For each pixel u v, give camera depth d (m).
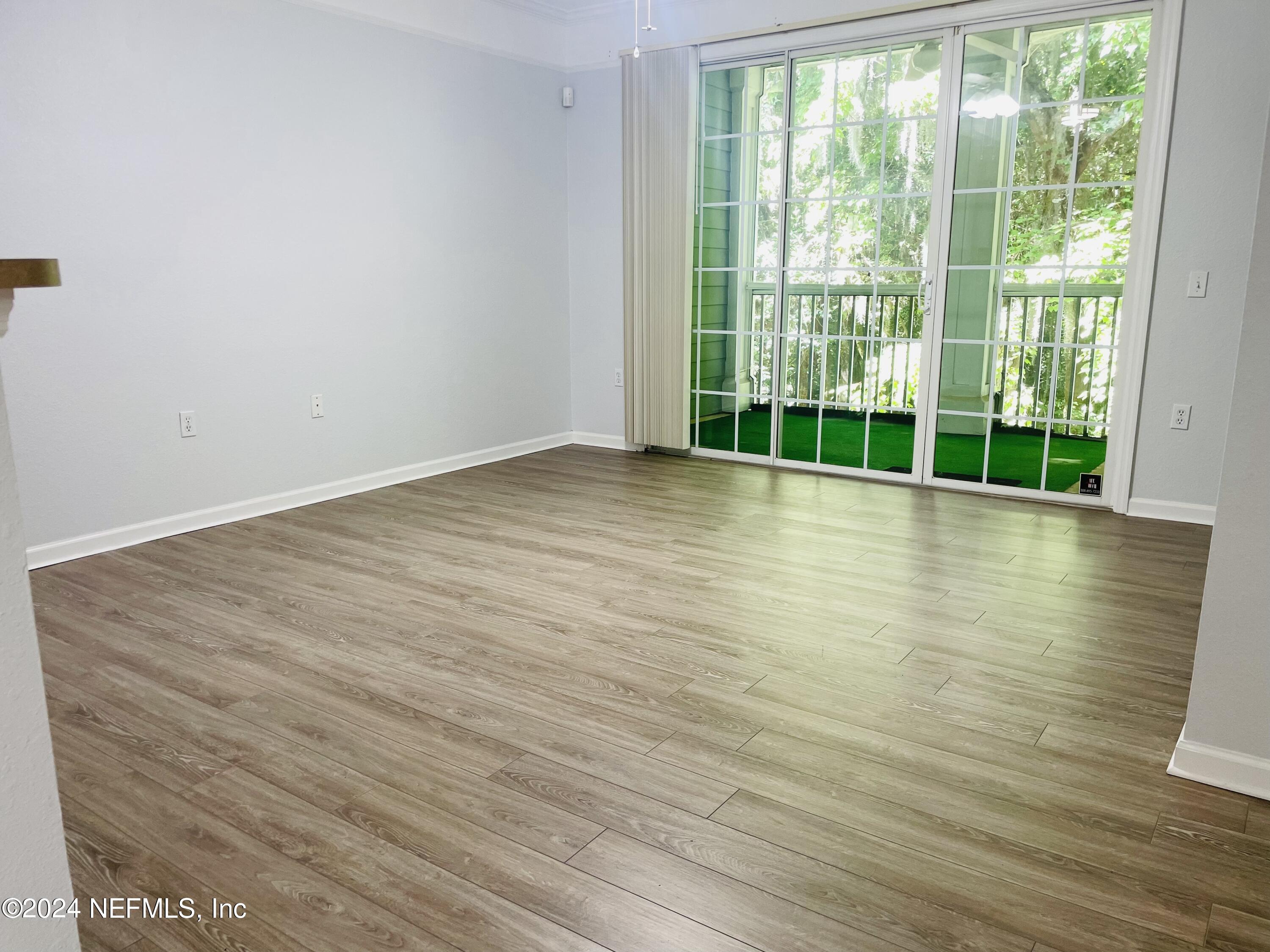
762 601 3.10
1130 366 4.09
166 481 3.84
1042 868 1.70
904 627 2.87
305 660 2.62
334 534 3.91
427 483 4.89
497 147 5.20
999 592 3.18
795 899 1.62
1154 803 1.91
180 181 3.73
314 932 1.53
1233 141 3.71
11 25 3.18
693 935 1.53
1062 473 4.41
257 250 4.06
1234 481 1.85
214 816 1.87
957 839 1.79
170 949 1.50
